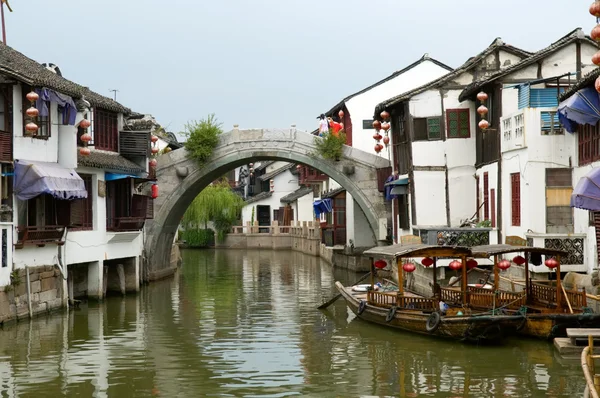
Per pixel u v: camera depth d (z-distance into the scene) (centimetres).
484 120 2409
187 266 4300
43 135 2155
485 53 2705
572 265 2023
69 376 1529
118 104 2814
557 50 2402
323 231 4622
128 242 2794
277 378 1512
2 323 1977
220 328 2088
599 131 1889
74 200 2317
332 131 3322
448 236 2377
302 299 2730
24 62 2308
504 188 2330
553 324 1683
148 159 2897
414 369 1557
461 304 1953
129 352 1758
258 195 6712
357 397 1373
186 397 1380
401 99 2764
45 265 2194
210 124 3306
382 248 2172
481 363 1584
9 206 2017
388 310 1989
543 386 1403
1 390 1423
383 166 3303
